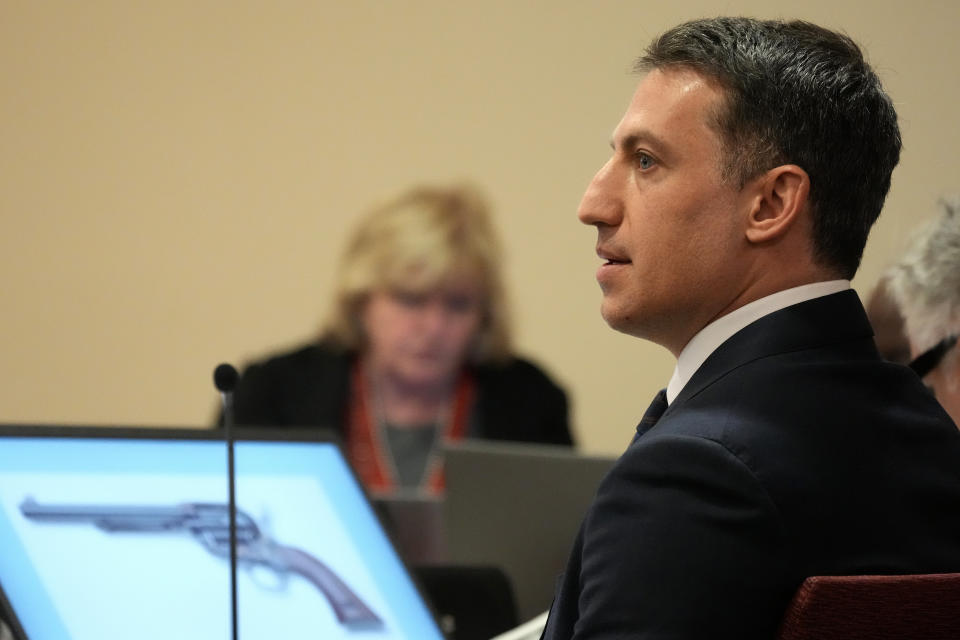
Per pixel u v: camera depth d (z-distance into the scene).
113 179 16.06
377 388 13.19
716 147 3.78
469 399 13.21
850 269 3.93
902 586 3.27
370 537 4.60
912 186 13.51
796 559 3.34
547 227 15.83
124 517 4.11
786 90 3.79
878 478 3.54
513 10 16.05
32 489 4.01
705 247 3.79
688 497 3.33
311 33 16.22
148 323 15.91
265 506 4.43
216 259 16.00
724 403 3.60
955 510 3.66
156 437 4.34
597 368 15.59
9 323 15.84
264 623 4.12
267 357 13.27
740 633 3.27
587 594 3.38
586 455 6.95
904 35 14.20
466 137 16.05
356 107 16.14
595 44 15.90
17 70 16.08
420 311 13.23
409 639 4.39
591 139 15.88
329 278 15.95
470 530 6.97
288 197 16.06
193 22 16.19
